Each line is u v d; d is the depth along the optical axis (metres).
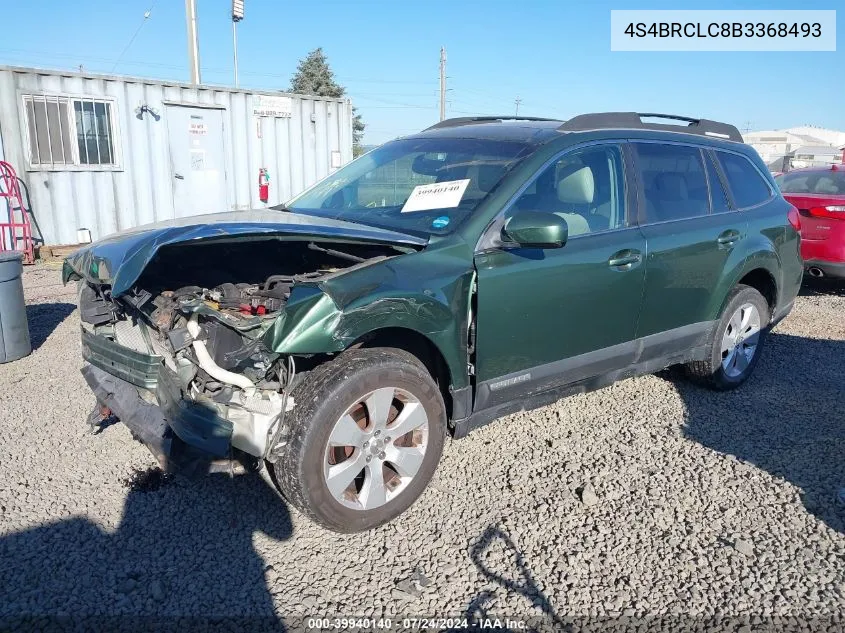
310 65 58.91
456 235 3.51
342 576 3.00
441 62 45.81
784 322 7.33
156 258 3.73
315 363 3.24
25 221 10.23
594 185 4.07
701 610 2.81
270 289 3.51
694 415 4.68
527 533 3.30
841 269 8.20
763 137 59.28
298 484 3.01
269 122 13.11
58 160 10.74
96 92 10.92
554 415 4.64
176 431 3.05
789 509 3.52
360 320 3.04
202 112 12.20
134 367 3.30
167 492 3.61
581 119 4.22
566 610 2.81
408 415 3.30
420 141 4.60
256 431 3.05
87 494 3.59
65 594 2.85
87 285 3.70
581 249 3.84
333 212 4.24
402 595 2.87
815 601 2.86
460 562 3.09
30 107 10.35
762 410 4.79
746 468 3.93
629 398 4.97
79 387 5.12
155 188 11.85
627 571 3.04
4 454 4.00
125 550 3.14
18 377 5.35
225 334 3.20
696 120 5.05
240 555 3.12
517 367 3.70
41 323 6.98
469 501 3.57
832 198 8.16
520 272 3.58
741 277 4.86
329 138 14.12
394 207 4.03
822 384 5.35
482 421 3.66
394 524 3.38
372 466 3.23
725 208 4.87
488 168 3.89
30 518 3.36
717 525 3.38
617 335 4.13
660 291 4.29
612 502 3.57
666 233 4.30
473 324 3.48
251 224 3.27
